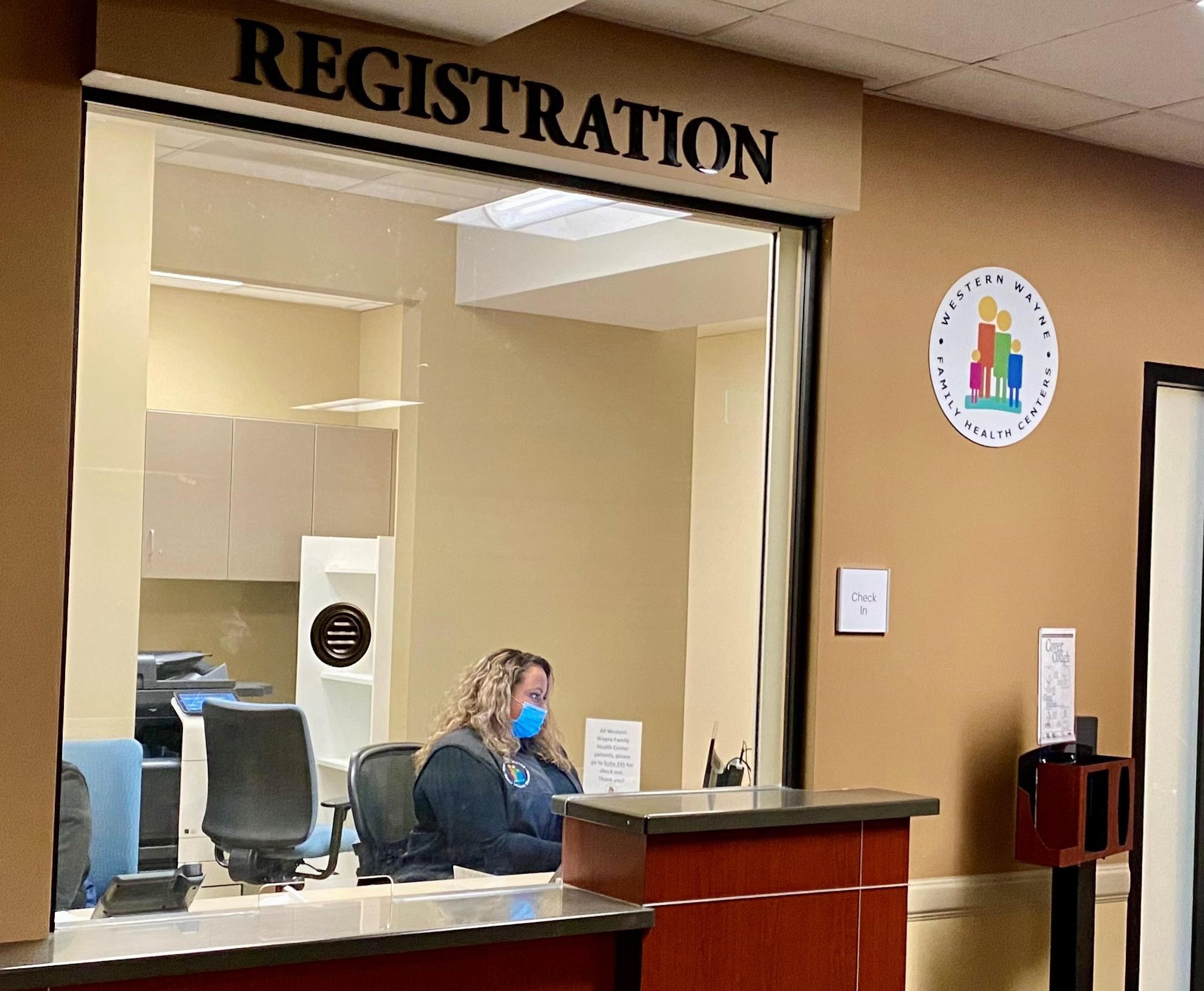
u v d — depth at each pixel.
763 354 3.72
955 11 3.18
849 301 3.74
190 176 2.99
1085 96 3.75
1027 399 4.07
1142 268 4.32
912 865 3.86
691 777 3.61
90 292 2.88
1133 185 4.30
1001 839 4.00
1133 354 4.29
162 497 2.96
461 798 3.29
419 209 3.25
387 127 3.04
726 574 3.67
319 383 3.15
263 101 2.88
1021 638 4.05
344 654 3.17
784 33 3.35
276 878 3.07
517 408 3.38
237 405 3.04
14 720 2.72
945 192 3.92
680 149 3.40
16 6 2.71
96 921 2.87
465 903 3.12
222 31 2.84
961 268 3.95
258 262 3.07
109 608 2.90
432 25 3.01
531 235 3.39
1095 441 4.21
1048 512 4.11
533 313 3.40
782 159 3.54
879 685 3.79
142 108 2.90
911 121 3.87
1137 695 4.30
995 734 4.00
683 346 3.61
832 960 3.34
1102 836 3.86
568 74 3.25
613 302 3.51
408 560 3.24
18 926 2.72
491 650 3.34
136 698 2.93
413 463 3.25
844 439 3.73
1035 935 4.06
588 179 3.43
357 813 3.17
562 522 3.44
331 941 2.75
